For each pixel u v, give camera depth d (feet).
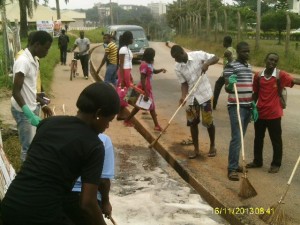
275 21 111.86
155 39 256.32
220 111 34.37
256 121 20.49
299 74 57.77
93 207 8.75
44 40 15.97
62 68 63.26
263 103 20.12
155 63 74.74
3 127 25.09
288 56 63.31
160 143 25.27
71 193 9.81
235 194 18.02
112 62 36.11
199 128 28.81
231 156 19.66
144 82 27.02
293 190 18.57
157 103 37.58
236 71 19.16
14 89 15.47
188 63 21.66
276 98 20.11
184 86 22.56
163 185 19.51
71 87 45.11
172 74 58.29
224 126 29.58
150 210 16.83
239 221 15.70
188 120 22.24
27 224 8.54
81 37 51.67
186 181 20.57
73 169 8.82
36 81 16.67
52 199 8.62
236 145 19.51
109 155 10.78
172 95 41.93
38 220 8.53
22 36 118.11
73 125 9.07
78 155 8.78
